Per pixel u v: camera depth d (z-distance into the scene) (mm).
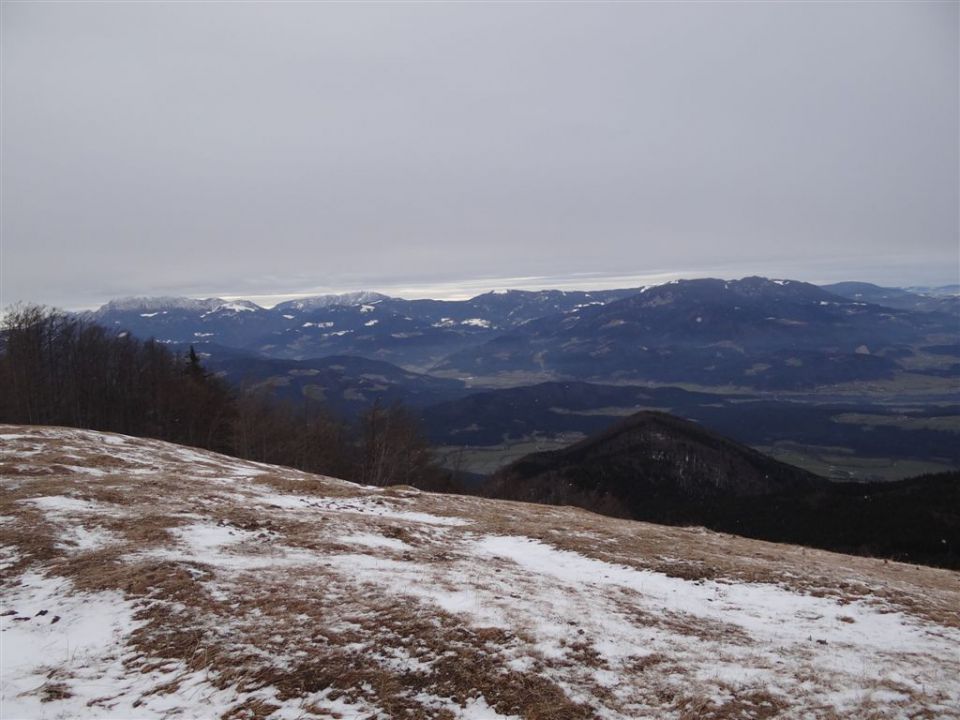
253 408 65688
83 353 71438
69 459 26984
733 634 13453
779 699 10148
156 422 71188
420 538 20203
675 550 20953
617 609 14500
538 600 14477
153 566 13797
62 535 15750
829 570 19891
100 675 9828
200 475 27969
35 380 63500
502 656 11047
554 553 20047
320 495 26297
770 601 16312
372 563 16328
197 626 11391
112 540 15844
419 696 9672
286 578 14250
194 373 83250
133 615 11750
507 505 30219
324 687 9648
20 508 17766
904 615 15461
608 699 9992
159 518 17859
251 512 20328
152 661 10227
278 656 10422
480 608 13289
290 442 67125
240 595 12984
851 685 10781
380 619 12188
